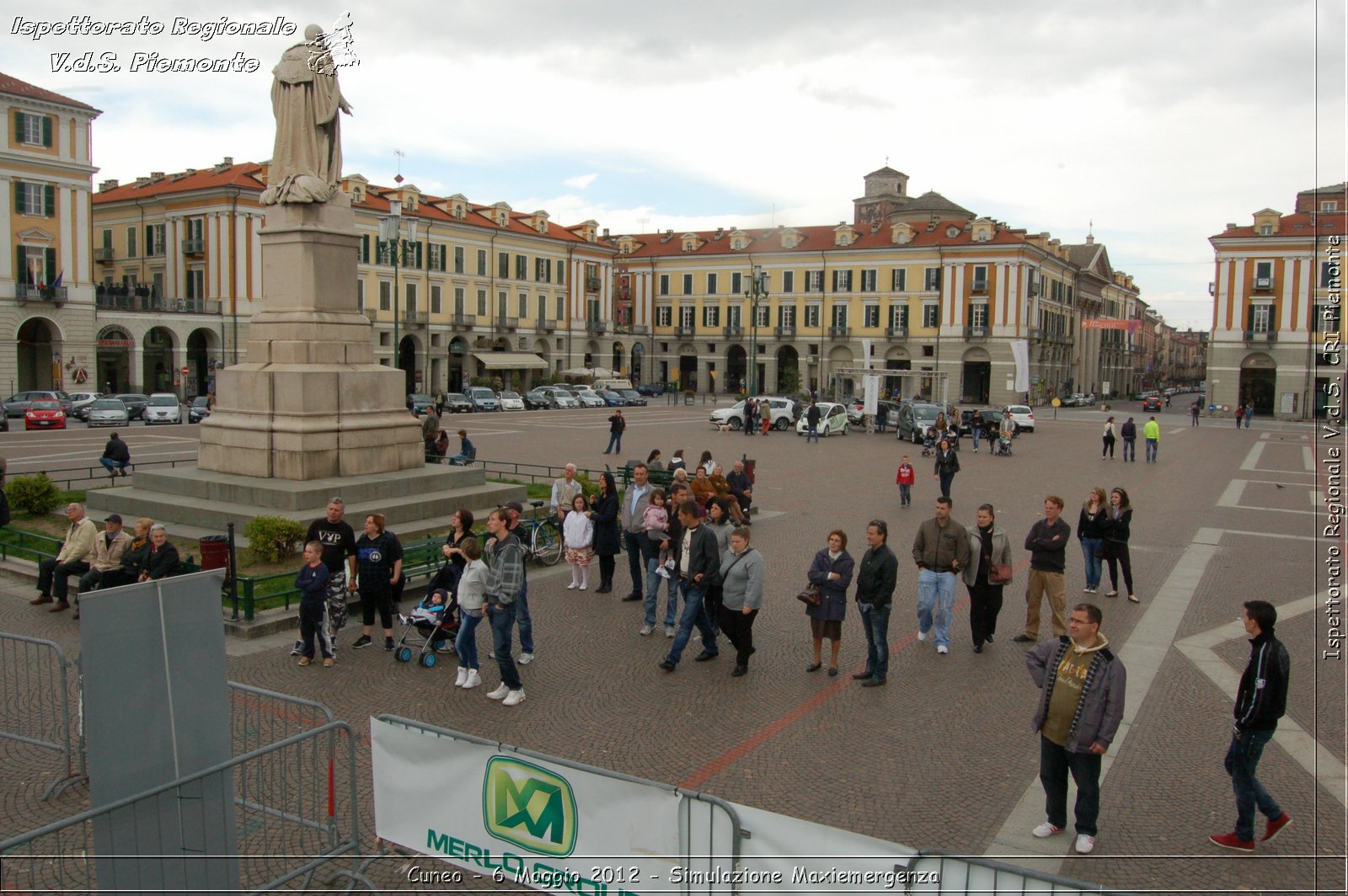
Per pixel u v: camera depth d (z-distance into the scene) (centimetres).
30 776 775
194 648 550
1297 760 827
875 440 4228
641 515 1308
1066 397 8675
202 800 553
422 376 6819
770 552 1680
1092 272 9788
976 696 970
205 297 5781
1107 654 663
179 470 1806
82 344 5100
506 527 941
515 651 1108
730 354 8862
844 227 8212
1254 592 1425
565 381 7925
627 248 9394
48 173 4941
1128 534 1376
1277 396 6975
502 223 7550
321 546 1030
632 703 938
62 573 1224
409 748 627
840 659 1085
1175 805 738
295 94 1711
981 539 1102
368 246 6394
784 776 776
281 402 1686
